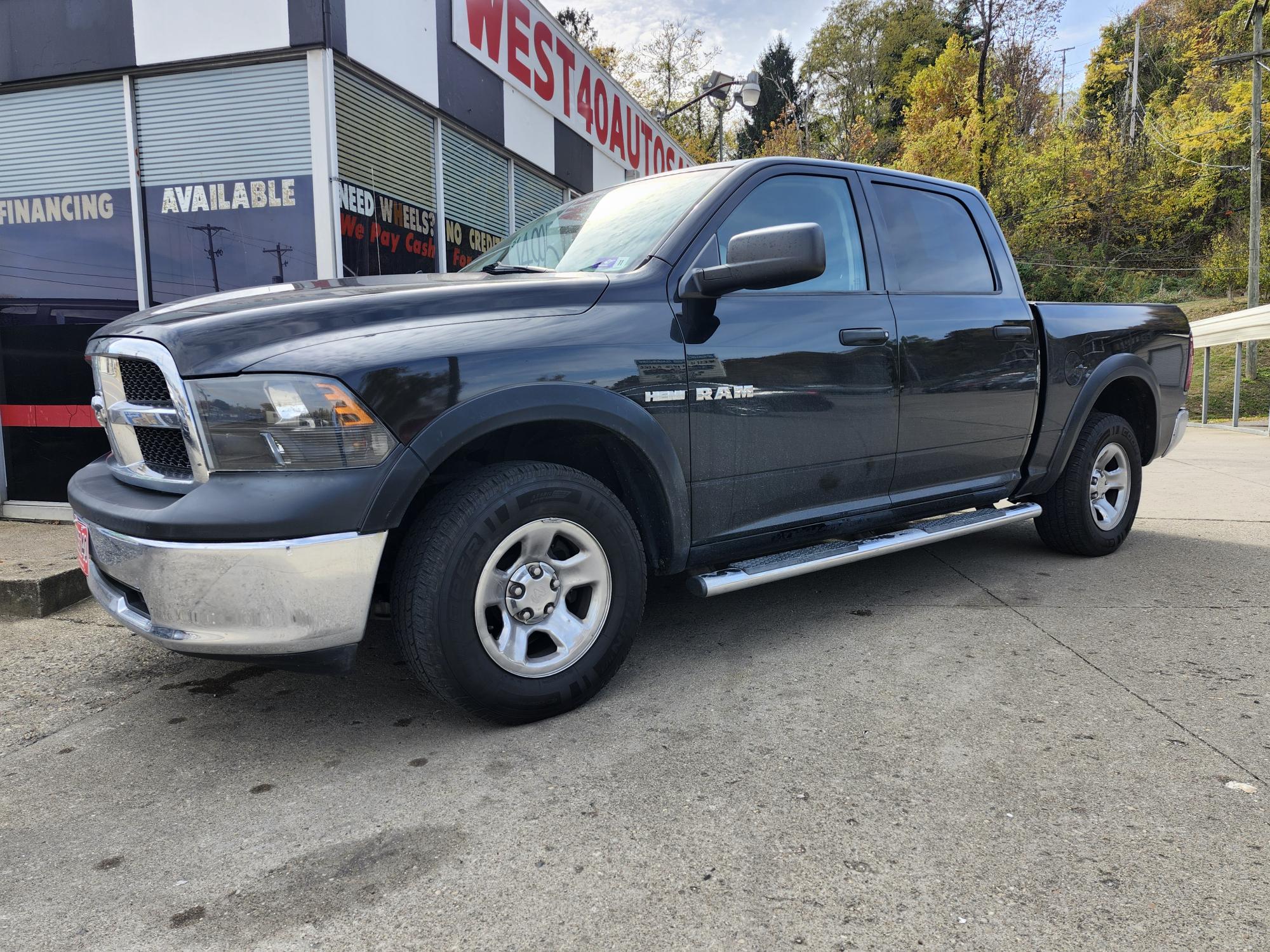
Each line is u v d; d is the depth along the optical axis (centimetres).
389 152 570
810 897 164
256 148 515
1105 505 453
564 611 252
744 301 292
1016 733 238
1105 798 201
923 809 197
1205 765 218
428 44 595
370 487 210
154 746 245
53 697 285
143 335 226
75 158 545
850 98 5412
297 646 208
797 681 280
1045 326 398
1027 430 394
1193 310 3856
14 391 572
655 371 260
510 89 733
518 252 338
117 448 254
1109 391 463
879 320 328
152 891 173
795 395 299
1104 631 330
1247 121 4144
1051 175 4609
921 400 342
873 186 350
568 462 284
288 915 163
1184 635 325
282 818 201
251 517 201
